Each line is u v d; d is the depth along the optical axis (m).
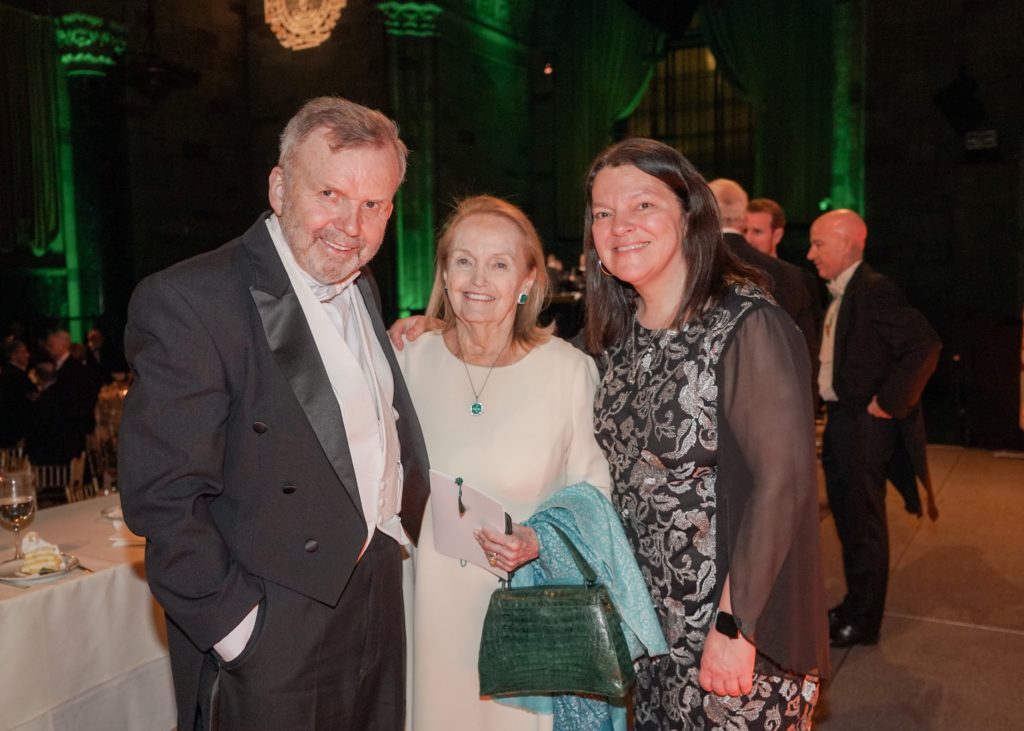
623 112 13.86
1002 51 10.98
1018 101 10.91
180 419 1.45
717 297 1.71
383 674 1.76
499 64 14.20
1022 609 3.93
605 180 1.76
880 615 3.61
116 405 5.06
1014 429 7.23
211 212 13.90
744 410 1.62
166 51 13.16
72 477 4.95
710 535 1.72
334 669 1.63
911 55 11.55
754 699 1.70
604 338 1.95
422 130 12.93
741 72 12.78
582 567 1.80
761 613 1.61
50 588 2.13
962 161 11.34
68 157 12.41
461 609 1.96
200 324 1.48
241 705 1.55
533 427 1.96
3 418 6.78
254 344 1.54
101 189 12.31
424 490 1.87
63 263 12.43
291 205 1.52
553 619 1.77
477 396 1.99
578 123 14.06
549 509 1.89
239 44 14.36
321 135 1.50
